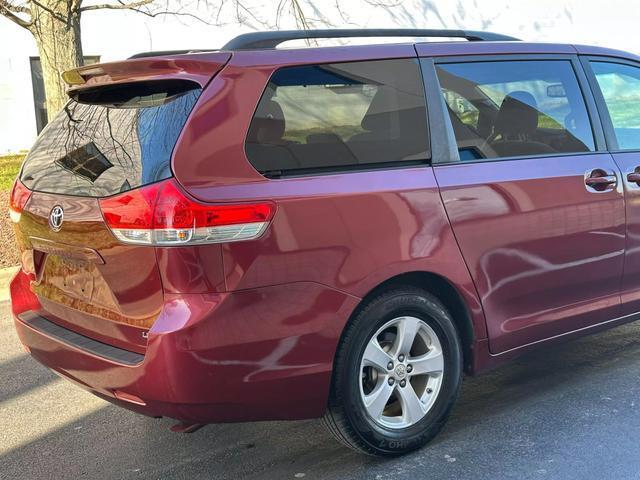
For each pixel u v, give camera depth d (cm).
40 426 386
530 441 345
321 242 292
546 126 381
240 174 283
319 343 293
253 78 296
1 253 741
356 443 316
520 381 423
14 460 348
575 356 459
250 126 290
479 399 400
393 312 315
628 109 424
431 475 316
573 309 384
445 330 334
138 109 303
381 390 319
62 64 803
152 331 273
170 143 278
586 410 378
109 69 314
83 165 310
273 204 283
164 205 269
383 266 306
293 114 302
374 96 325
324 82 313
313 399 298
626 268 405
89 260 299
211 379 274
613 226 394
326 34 343
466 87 356
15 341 528
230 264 274
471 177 339
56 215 311
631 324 517
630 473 313
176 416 281
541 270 364
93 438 371
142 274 279
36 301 353
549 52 394
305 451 348
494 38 396
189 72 292
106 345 304
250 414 290
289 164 296
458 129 346
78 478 329
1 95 1303
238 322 276
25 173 352
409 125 332
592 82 409
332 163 307
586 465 321
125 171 287
